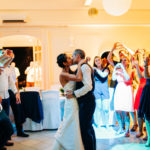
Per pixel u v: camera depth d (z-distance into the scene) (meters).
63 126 2.62
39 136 4.09
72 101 2.62
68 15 5.80
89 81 2.53
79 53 2.74
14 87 3.90
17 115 4.05
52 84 5.88
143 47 6.09
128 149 3.27
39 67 6.27
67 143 2.56
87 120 2.57
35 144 3.58
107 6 3.37
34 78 6.53
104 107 4.68
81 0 5.37
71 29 5.94
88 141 2.55
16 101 3.96
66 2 5.47
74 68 5.70
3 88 3.64
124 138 3.90
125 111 4.00
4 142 2.71
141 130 3.93
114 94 4.32
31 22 5.74
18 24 5.73
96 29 5.99
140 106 3.55
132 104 4.01
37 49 6.25
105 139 3.86
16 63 9.06
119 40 6.02
